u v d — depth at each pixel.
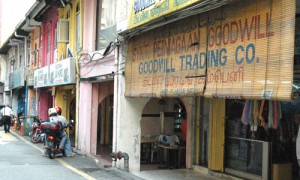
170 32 8.41
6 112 22.67
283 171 8.55
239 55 6.17
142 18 8.91
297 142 7.44
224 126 9.99
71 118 19.72
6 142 17.36
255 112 7.71
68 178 9.36
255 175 8.88
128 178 9.27
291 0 5.18
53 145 12.70
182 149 11.20
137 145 10.38
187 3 7.12
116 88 10.52
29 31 24.78
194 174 10.15
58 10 17.73
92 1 13.52
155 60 8.98
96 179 9.25
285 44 5.24
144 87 9.38
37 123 17.84
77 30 15.53
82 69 14.29
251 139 9.12
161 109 12.20
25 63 25.86
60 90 18.12
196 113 10.83
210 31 7.00
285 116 8.65
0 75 39.34
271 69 5.46
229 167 9.86
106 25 12.56
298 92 5.75
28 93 24.25
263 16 5.69
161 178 9.55
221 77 6.59
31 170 10.30
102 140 16.89
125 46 10.43
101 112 17.25
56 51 18.25
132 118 10.36
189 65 7.64
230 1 6.23
